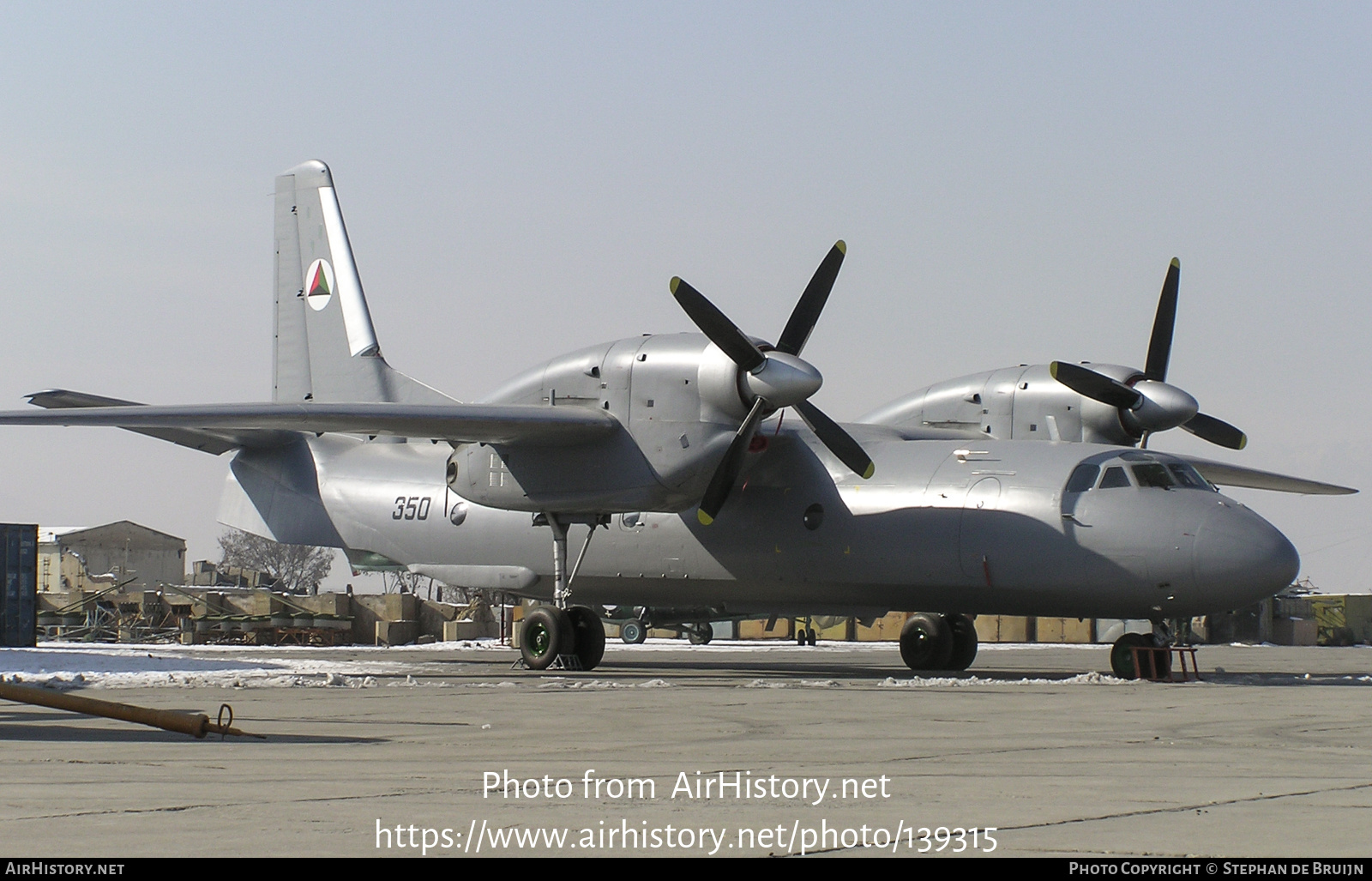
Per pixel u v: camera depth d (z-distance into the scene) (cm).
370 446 5225
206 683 3406
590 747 1853
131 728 2084
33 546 7438
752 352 3644
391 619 9469
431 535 4903
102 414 3744
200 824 1139
